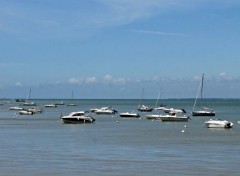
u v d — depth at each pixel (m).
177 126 95.06
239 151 49.09
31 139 62.94
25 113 153.25
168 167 38.19
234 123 106.31
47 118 127.19
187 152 48.09
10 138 64.69
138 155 45.50
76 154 46.16
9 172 35.62
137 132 77.50
